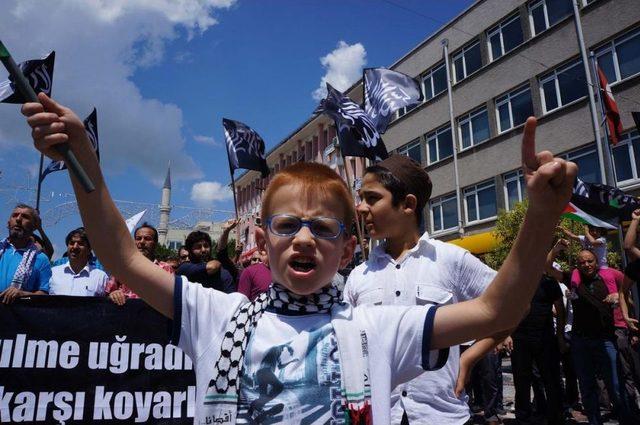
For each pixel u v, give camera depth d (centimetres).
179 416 381
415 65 2280
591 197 680
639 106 1430
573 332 515
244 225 3862
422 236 232
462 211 1959
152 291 131
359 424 117
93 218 122
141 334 385
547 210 106
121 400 372
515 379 548
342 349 124
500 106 1889
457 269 221
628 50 1489
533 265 110
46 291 462
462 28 2069
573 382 635
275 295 133
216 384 123
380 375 124
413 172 234
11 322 362
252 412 118
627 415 482
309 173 136
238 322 130
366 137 448
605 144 1327
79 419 362
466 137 2012
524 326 535
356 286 237
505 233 1338
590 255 511
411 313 131
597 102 1505
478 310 121
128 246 128
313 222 129
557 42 1684
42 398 358
